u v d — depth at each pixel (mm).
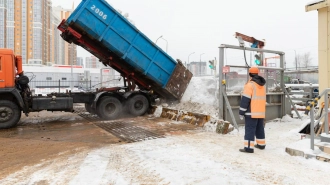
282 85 9539
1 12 63719
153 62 10922
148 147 5922
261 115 5434
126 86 12094
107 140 6961
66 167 4668
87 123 9938
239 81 8641
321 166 4445
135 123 9508
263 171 4223
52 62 78062
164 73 11273
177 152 5434
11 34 65062
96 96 10773
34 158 5355
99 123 9852
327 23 6988
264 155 5203
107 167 4582
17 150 6035
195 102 10789
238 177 3969
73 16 9414
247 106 5430
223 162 4715
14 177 4230
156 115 11312
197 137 6977
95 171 4391
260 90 5453
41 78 31078
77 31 10250
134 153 5434
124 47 10359
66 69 32938
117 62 11484
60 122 10281
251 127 5406
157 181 3914
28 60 66750
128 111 11398
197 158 4973
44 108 9969
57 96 10484
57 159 5227
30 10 66500
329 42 6961
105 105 10773
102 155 5371
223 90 8008
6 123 8938
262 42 9141
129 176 4137
